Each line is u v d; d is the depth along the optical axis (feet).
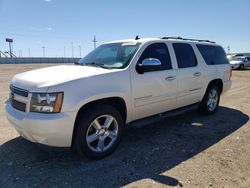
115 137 13.65
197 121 19.76
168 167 12.27
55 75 12.38
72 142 12.49
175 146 14.82
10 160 12.88
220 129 17.89
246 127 18.33
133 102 14.25
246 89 37.60
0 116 21.07
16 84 12.73
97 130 12.90
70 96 11.51
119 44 16.52
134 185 10.71
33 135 11.59
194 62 19.03
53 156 13.34
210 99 21.31
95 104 12.88
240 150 14.21
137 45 15.37
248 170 11.93
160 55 16.26
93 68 13.97
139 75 14.44
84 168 12.14
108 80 12.98
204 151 14.12
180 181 10.99
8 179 11.13
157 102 15.72
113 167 12.26
